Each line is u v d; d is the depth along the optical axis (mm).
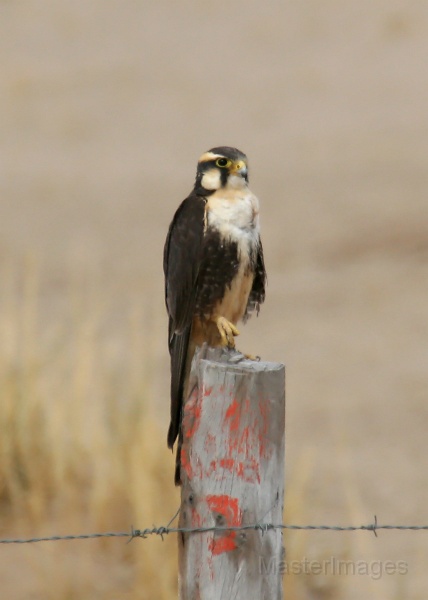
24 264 19891
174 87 34656
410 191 23109
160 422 10961
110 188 25719
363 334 16031
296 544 8789
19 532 9266
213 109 32438
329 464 11484
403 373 14305
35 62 37469
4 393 9945
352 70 34594
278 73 35156
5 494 9750
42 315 15875
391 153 26578
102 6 42844
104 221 22969
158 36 39594
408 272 18641
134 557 9039
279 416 5023
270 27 39312
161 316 16344
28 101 33781
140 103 33375
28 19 41656
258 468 5000
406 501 10633
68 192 25422
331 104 31875
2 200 24906
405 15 37812
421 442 12109
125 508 9250
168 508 8867
